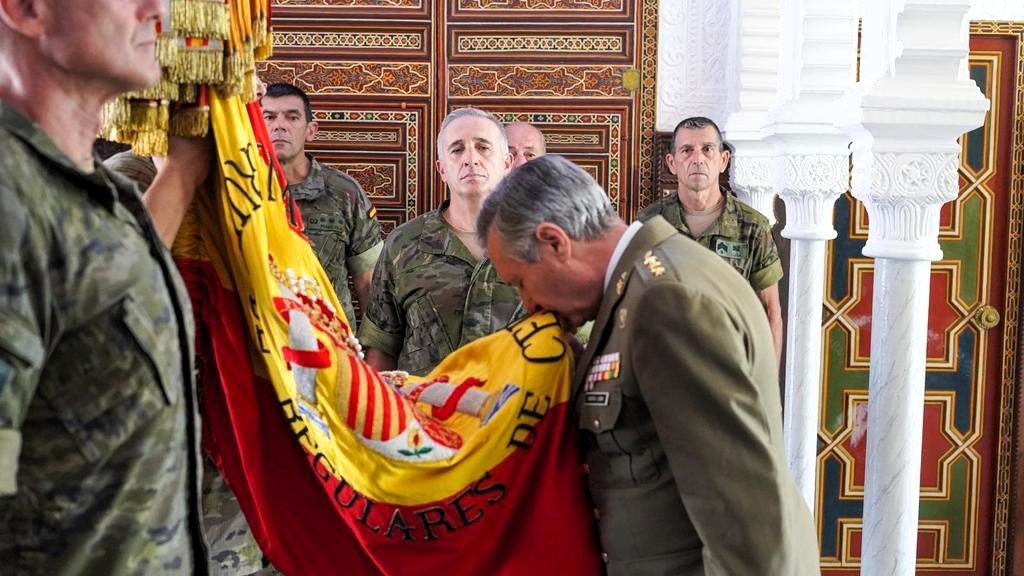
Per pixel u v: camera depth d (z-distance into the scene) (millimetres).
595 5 4961
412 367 3203
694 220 4574
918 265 3369
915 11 3223
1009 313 5234
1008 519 5305
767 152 4855
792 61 4387
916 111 3256
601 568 1908
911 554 3420
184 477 1393
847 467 5316
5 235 1149
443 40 4945
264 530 1707
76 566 1272
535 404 1895
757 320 1750
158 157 1703
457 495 1861
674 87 5012
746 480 1591
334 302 1902
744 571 1583
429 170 4988
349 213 4383
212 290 1700
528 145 4414
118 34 1267
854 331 5262
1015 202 5195
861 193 3416
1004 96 5145
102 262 1245
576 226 1830
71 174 1236
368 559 1781
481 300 3121
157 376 1303
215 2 1550
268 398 1717
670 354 1629
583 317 1922
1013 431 5277
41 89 1257
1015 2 5062
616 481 1816
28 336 1160
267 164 1771
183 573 1395
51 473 1252
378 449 1823
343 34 4922
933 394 5297
